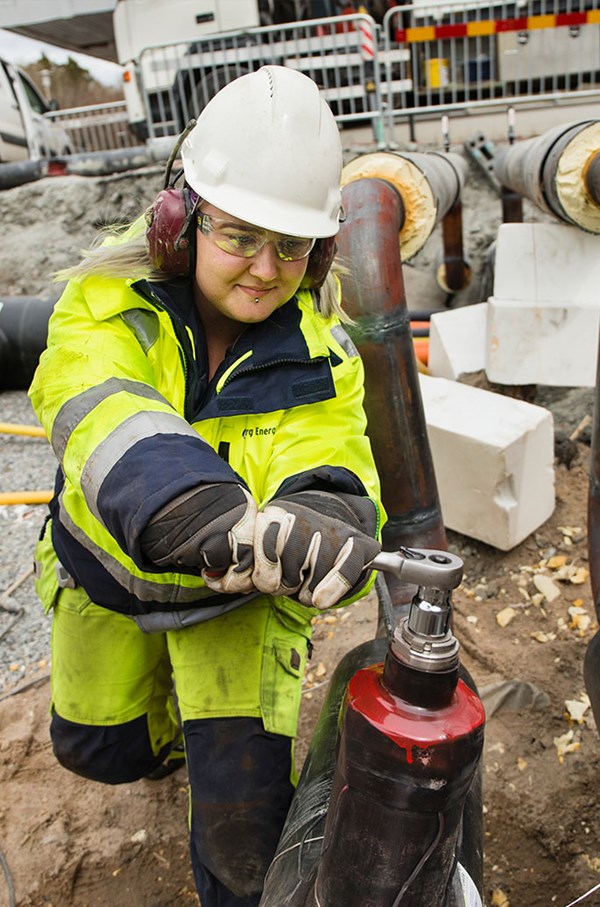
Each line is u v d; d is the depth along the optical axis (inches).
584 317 159.0
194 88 322.3
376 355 93.2
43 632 131.0
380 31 320.2
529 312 160.1
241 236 53.2
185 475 43.2
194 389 59.6
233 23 315.6
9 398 234.5
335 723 65.2
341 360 59.4
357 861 45.9
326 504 49.6
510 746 104.1
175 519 42.4
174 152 58.9
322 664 119.9
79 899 91.2
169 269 56.7
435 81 312.0
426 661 42.6
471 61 309.3
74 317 56.5
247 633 66.7
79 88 737.0
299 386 57.9
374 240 97.4
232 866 63.4
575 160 141.9
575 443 158.7
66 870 92.4
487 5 294.7
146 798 101.3
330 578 42.5
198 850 64.7
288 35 323.6
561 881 91.9
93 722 73.4
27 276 322.7
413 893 46.2
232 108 54.4
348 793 45.3
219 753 63.9
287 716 65.6
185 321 58.4
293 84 54.6
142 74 323.6
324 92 315.9
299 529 42.7
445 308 281.9
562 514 142.1
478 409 135.0
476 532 133.8
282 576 43.3
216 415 58.0
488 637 121.0
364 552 43.0
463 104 298.4
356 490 55.4
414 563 42.2
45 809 99.9
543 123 319.9
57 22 408.5
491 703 108.9
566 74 301.9
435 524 95.4
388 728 42.4
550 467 135.8
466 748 42.8
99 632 71.4
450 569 41.6
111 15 402.0
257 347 58.1
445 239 265.1
